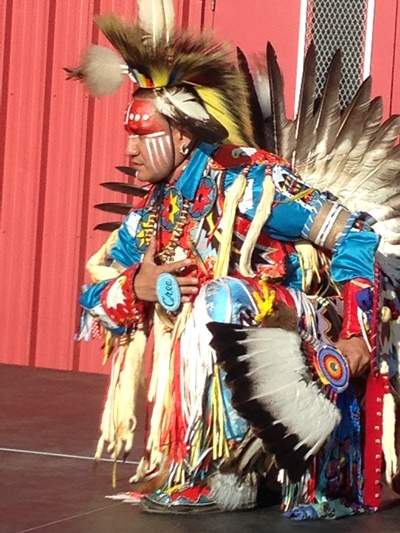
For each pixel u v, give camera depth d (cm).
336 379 412
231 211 434
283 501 447
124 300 446
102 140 723
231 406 419
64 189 730
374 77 695
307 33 702
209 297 428
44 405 634
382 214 475
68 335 732
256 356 407
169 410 439
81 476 500
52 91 730
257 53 709
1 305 742
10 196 739
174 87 440
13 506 454
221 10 712
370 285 429
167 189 450
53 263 733
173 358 437
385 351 441
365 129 479
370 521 446
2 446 545
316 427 410
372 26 693
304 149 488
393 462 443
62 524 432
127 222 470
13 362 742
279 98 494
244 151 445
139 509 451
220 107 449
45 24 729
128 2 718
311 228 437
